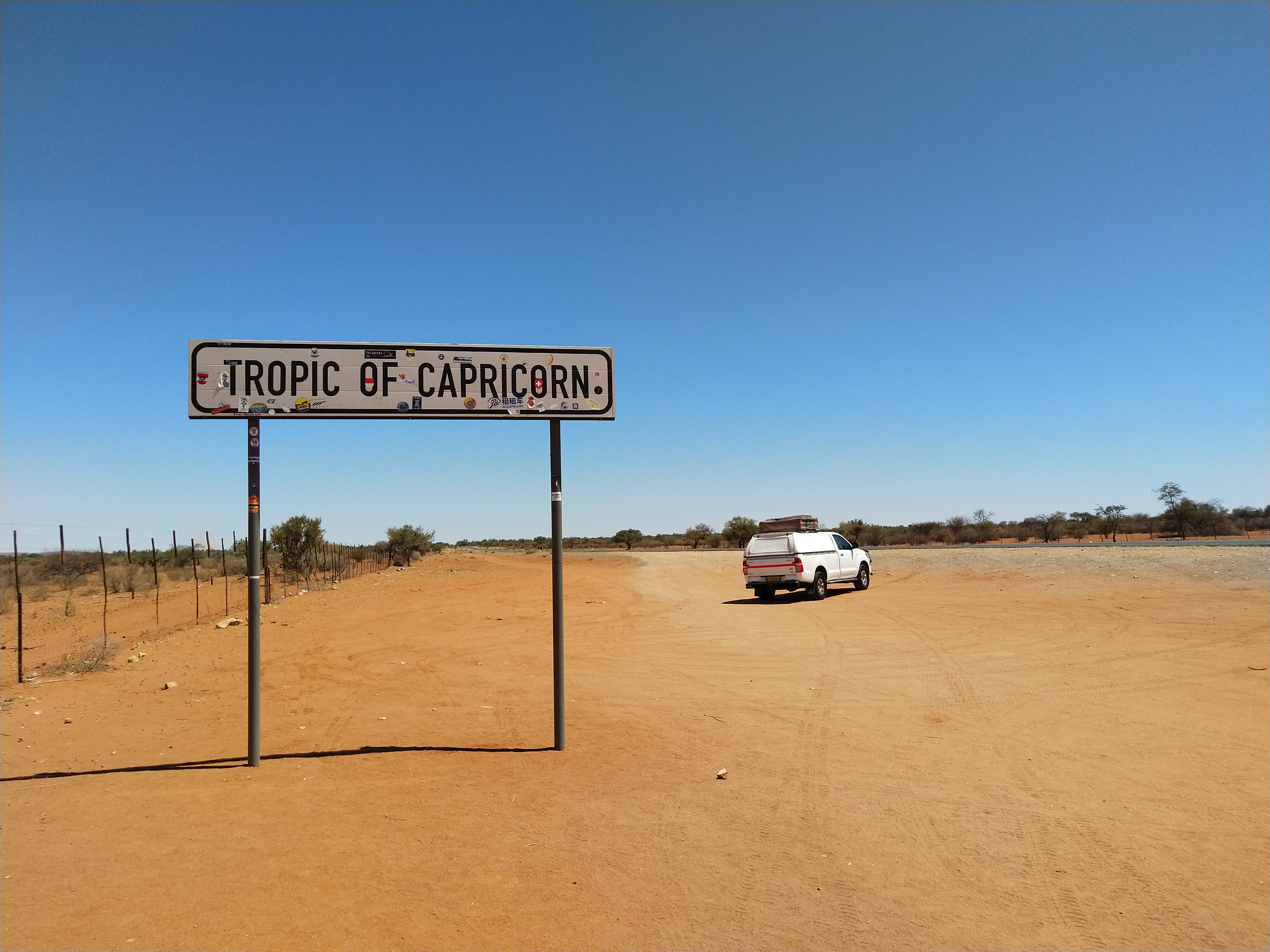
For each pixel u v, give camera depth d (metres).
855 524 63.03
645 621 19.33
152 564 42.09
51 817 5.66
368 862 4.83
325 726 9.05
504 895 4.38
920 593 22.77
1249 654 11.70
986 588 22.55
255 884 4.48
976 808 5.82
